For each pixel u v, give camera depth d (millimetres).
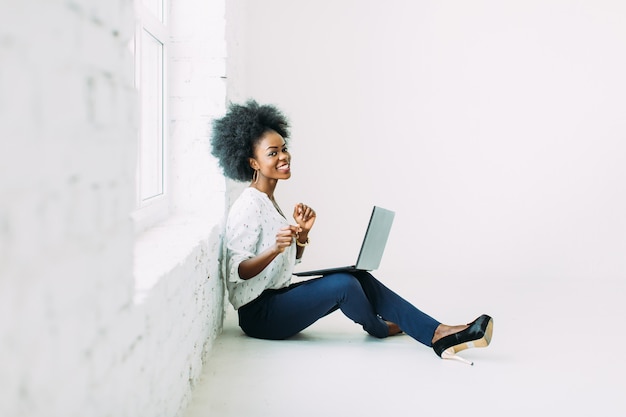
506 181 4504
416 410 2041
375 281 2740
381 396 2154
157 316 1545
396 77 4465
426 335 2619
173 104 3010
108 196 1037
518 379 2355
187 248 2098
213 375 2340
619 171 4461
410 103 4480
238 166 2777
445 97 4469
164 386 1658
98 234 993
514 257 4543
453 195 4527
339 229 4566
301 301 2662
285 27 4457
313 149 4523
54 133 812
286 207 4559
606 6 4379
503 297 3824
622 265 4512
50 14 796
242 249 2662
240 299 2729
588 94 4430
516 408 2078
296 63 4473
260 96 4496
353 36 4453
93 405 1001
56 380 837
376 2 4434
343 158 4523
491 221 4531
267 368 2428
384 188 4535
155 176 2871
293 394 2162
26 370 746
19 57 715
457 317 3299
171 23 2994
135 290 1465
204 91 3006
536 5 4398
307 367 2445
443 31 4434
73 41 872
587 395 2209
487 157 4492
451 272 4566
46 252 793
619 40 4391
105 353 1061
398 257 4586
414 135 4496
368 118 4492
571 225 4512
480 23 4422
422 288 4055
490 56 4434
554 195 4500
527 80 4438
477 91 4457
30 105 743
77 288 906
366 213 4551
